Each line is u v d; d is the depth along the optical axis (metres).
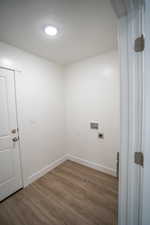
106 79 2.05
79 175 2.17
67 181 2.01
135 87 0.69
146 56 0.62
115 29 1.38
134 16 0.66
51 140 2.39
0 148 1.60
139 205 0.73
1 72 1.58
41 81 2.14
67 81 2.60
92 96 2.25
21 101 1.82
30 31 1.38
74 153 2.66
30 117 1.97
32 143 2.01
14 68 1.71
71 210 1.46
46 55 2.07
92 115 2.29
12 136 1.72
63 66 2.62
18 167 1.81
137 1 0.63
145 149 0.65
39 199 1.63
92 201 1.59
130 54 0.70
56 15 1.15
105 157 2.20
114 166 2.11
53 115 2.42
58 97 2.52
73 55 2.10
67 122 2.71
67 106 2.67
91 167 2.40
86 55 2.12
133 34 0.68
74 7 1.06
